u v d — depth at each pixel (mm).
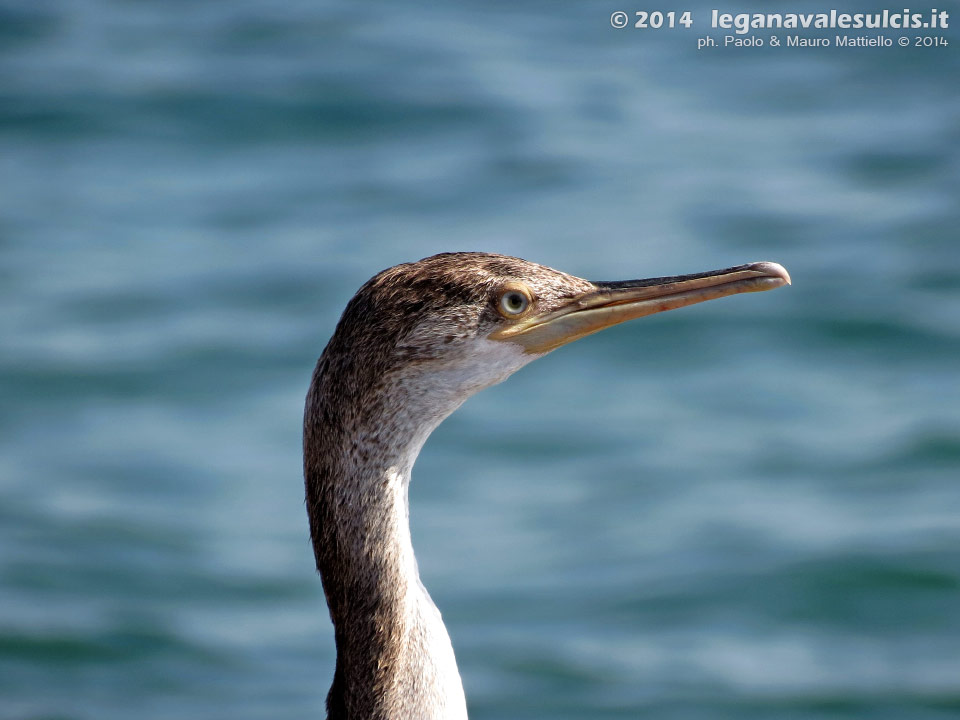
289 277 24688
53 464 19297
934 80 33688
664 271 23547
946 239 25125
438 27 38156
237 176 29562
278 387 21484
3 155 30625
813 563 16484
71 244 26375
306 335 22812
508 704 14156
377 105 32344
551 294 6230
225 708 13984
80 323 23344
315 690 14414
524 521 17734
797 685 14344
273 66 34875
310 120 31766
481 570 16609
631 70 35125
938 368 21422
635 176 28562
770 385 21250
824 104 32469
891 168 28500
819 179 28047
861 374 21500
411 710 5785
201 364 22062
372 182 28750
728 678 14633
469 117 32062
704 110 32562
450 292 6008
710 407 20797
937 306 23000
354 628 5918
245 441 20047
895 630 15398
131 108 32531
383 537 5918
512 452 19625
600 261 24062
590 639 15305
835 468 18859
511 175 28766
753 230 25547
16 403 20906
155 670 14695
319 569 6113
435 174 29109
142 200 28375
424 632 5879
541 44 36844
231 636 15469
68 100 32625
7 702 13930
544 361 22641
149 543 17281
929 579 16156
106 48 36406
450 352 5992
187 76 34062
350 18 38781
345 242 25984
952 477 18422
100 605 15906
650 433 20047
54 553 16969
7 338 22750
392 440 5941
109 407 20891
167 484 18828
